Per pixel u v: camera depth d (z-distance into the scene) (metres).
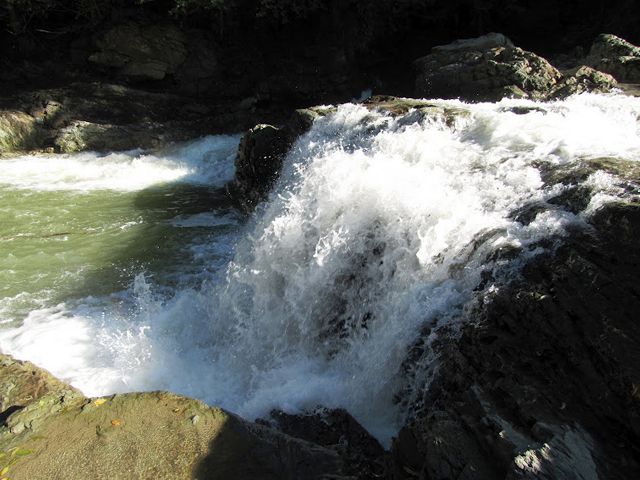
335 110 9.13
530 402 3.00
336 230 5.74
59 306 6.65
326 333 5.50
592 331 3.10
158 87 16.27
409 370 4.30
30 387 4.31
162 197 10.92
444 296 4.23
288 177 8.26
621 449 2.70
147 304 6.68
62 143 13.78
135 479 3.35
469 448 2.97
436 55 13.56
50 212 9.81
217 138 14.70
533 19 16.77
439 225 4.67
